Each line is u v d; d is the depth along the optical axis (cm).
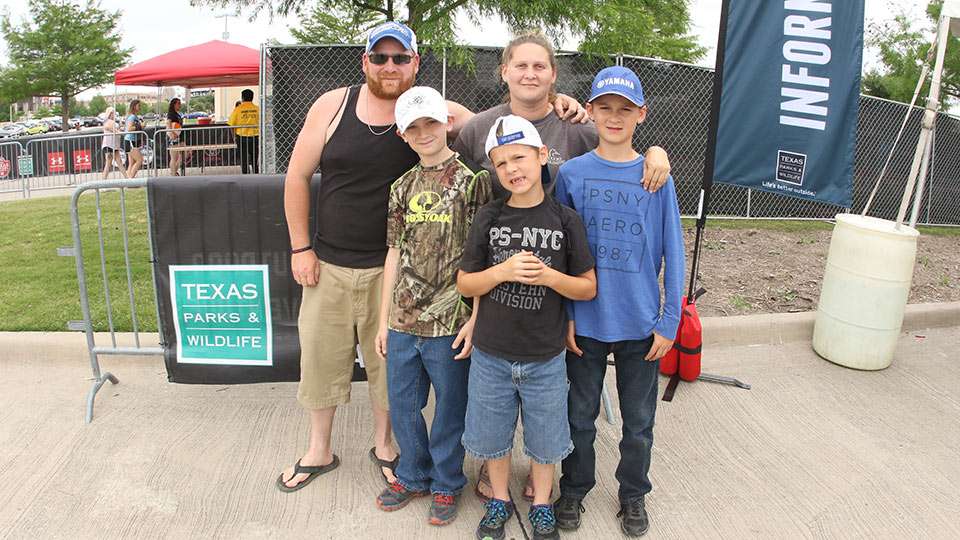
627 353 248
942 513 276
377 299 276
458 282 238
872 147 893
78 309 474
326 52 752
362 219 265
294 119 764
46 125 4222
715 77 396
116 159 1436
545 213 229
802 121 425
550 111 273
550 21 662
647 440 254
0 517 262
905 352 456
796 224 856
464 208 245
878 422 355
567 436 246
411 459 270
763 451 325
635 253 238
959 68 1300
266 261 341
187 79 1394
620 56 736
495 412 241
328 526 262
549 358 233
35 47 2739
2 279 550
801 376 414
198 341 351
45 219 819
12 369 398
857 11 402
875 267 406
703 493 289
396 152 259
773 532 263
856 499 285
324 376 285
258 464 304
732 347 459
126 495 278
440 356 250
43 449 312
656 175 232
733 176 449
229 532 257
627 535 259
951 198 945
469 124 278
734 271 613
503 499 259
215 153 1470
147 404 359
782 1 415
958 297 562
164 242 341
